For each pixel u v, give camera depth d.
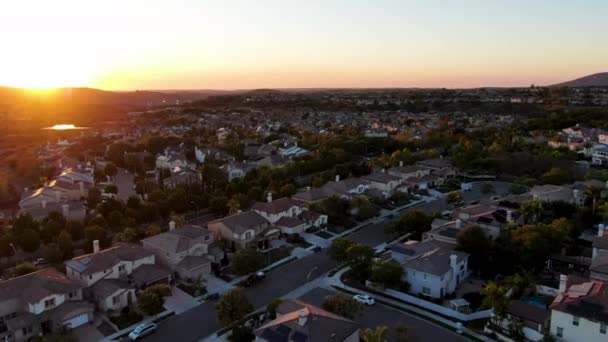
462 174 132.25
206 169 124.00
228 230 76.25
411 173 120.69
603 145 137.12
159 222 90.88
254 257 65.75
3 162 163.75
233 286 63.81
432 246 68.25
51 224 78.56
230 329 52.72
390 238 82.25
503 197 97.62
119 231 82.31
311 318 44.53
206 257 68.94
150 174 145.25
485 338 49.78
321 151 145.38
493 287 54.47
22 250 76.12
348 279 65.56
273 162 141.25
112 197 98.56
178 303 59.03
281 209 85.44
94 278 59.34
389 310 56.41
